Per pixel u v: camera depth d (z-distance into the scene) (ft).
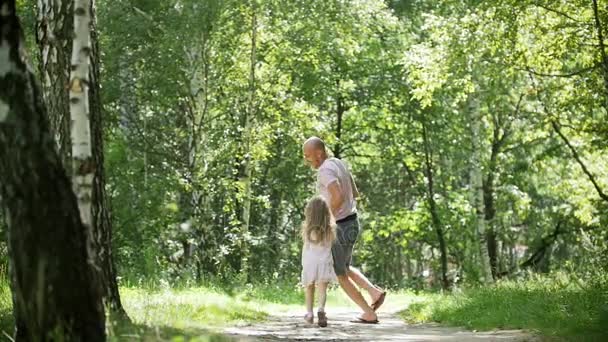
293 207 147.54
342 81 126.52
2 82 19.12
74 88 29.48
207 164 104.53
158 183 92.43
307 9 106.52
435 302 57.36
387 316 59.67
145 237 87.97
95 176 34.73
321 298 42.78
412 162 136.15
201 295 53.78
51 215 19.19
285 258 141.38
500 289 57.26
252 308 51.67
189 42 97.91
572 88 82.99
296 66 112.88
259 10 102.37
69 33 35.06
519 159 133.18
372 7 110.52
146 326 28.96
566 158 128.88
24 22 95.66
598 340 30.09
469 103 118.11
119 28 97.55
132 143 103.04
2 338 23.89
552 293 46.91
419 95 85.35
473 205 125.08
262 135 108.99
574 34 75.05
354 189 44.09
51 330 19.12
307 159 44.06
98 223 34.73
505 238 148.97
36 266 19.08
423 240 145.18
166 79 99.91
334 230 43.04
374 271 177.27
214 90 105.40
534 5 74.84
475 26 79.30
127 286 61.36
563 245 154.51
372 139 138.10
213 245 104.53
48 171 19.26
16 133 19.07
